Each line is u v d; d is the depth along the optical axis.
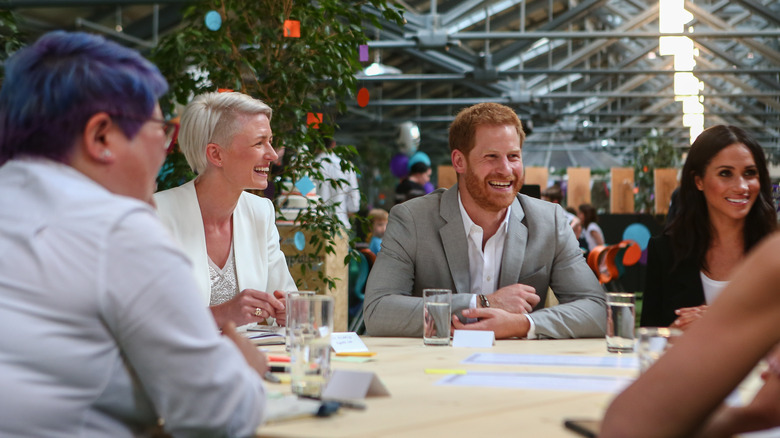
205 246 2.37
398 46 10.19
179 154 3.40
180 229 2.34
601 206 15.57
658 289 2.54
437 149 23.95
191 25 3.64
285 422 1.04
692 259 2.47
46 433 0.94
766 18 10.95
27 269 0.96
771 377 1.05
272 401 1.12
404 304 2.22
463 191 2.46
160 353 0.97
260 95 3.57
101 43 1.10
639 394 0.86
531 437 0.95
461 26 11.50
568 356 1.69
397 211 2.50
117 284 0.97
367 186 20.42
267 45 3.62
